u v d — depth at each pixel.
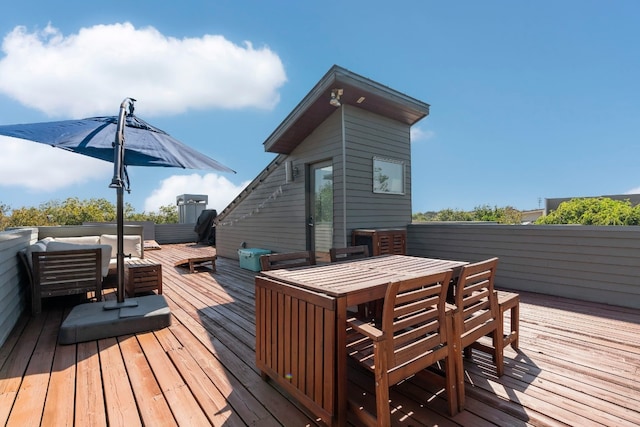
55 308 3.92
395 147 6.27
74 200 15.17
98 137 3.26
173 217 19.14
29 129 3.14
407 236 6.33
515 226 4.80
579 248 4.23
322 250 6.07
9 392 2.07
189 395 2.04
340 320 1.66
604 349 2.70
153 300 3.66
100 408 1.90
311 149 6.09
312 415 1.84
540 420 1.79
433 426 1.75
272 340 2.10
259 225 7.78
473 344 2.50
